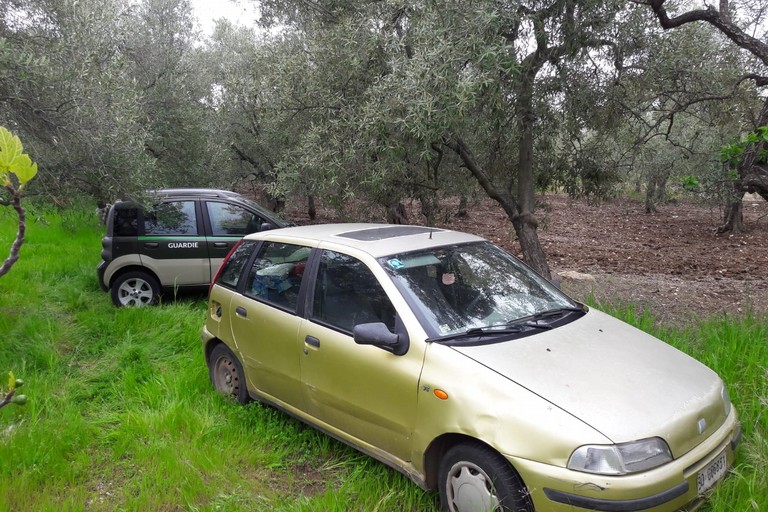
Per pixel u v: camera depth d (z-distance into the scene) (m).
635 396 3.20
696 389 3.45
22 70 5.95
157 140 11.84
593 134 8.67
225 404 5.02
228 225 8.52
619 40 7.31
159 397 5.19
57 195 6.82
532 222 8.02
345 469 4.09
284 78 8.37
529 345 3.60
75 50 7.01
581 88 7.64
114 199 7.18
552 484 2.88
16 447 4.20
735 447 3.46
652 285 9.69
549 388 3.18
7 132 1.63
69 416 4.75
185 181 12.59
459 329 3.71
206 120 13.60
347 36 7.42
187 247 8.30
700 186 6.35
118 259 8.16
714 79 7.57
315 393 4.16
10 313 7.56
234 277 5.20
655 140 12.27
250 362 4.80
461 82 5.73
